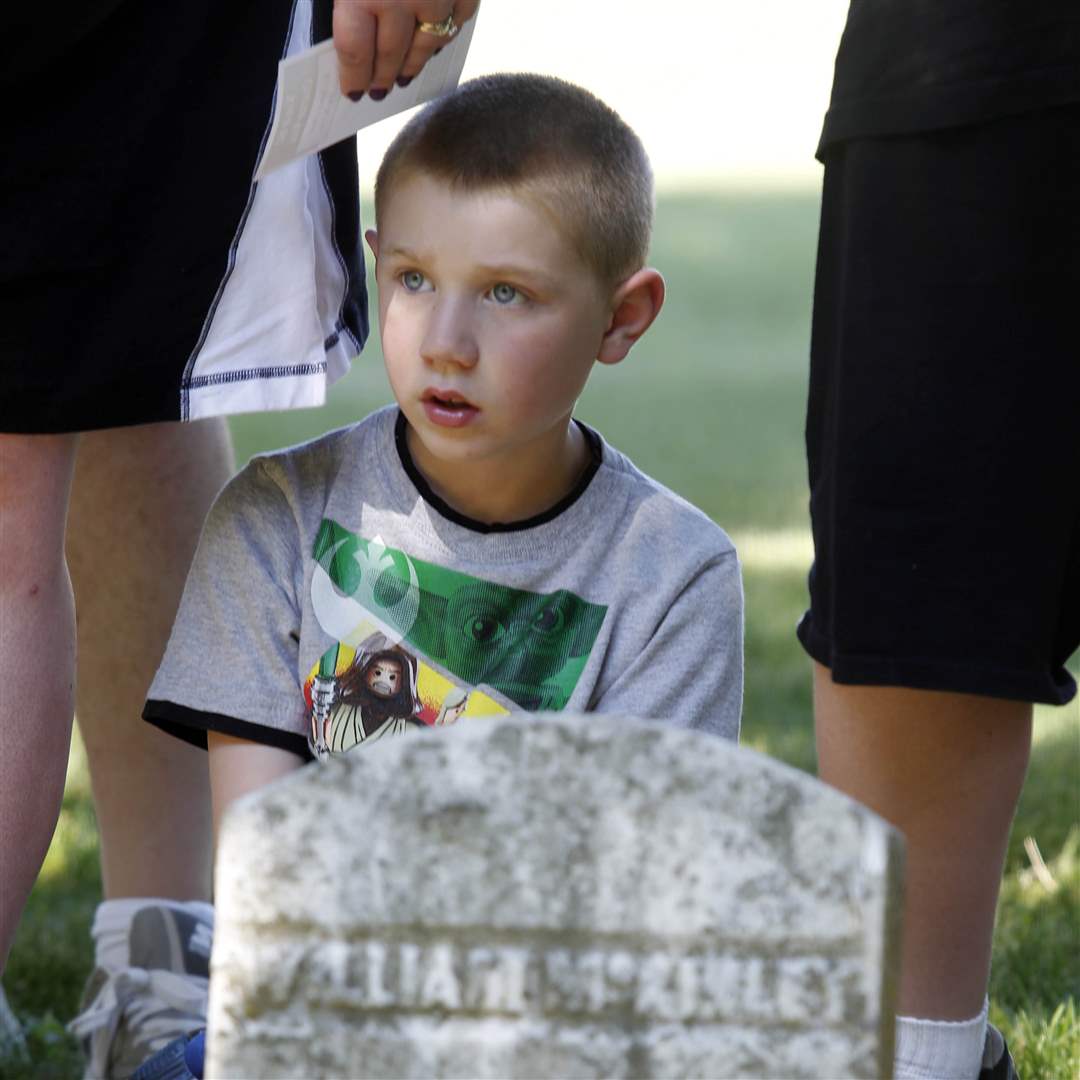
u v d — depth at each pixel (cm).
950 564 759
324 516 849
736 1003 578
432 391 787
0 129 766
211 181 802
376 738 823
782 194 6153
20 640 796
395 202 803
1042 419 745
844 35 781
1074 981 1088
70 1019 1093
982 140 737
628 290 832
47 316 780
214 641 836
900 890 575
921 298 752
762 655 1691
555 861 577
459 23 782
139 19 773
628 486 842
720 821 573
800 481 2466
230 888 584
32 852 802
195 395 822
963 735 795
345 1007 585
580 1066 583
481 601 823
